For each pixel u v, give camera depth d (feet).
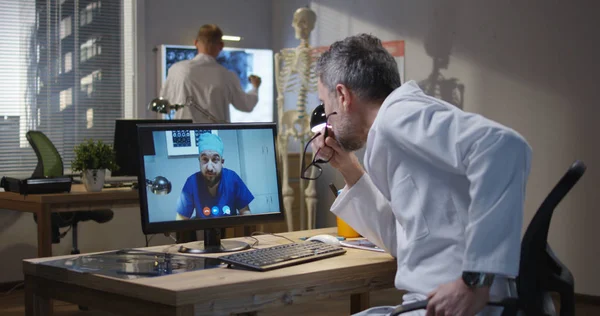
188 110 18.11
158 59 19.57
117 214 18.58
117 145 14.49
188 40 20.17
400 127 5.57
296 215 20.38
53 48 18.33
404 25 17.98
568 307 5.32
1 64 17.69
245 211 7.70
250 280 5.70
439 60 17.12
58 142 18.45
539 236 5.31
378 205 6.92
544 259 5.36
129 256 6.91
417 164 5.66
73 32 18.60
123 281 5.73
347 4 19.62
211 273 6.00
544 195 15.29
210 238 7.50
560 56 14.90
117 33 19.22
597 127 14.40
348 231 8.16
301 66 18.93
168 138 7.37
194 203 7.42
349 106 6.31
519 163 5.08
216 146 7.62
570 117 14.80
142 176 7.19
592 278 14.66
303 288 6.05
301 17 18.88
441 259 5.52
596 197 14.51
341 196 7.04
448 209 5.54
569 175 5.24
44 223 12.42
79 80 18.71
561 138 14.97
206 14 20.49
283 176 19.54
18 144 17.89
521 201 5.05
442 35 17.03
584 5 14.51
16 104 17.88
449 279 5.44
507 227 4.97
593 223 14.58
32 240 17.12
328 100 6.50
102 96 19.04
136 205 13.61
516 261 4.96
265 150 7.91
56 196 12.47
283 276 5.90
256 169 7.84
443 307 5.06
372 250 7.32
